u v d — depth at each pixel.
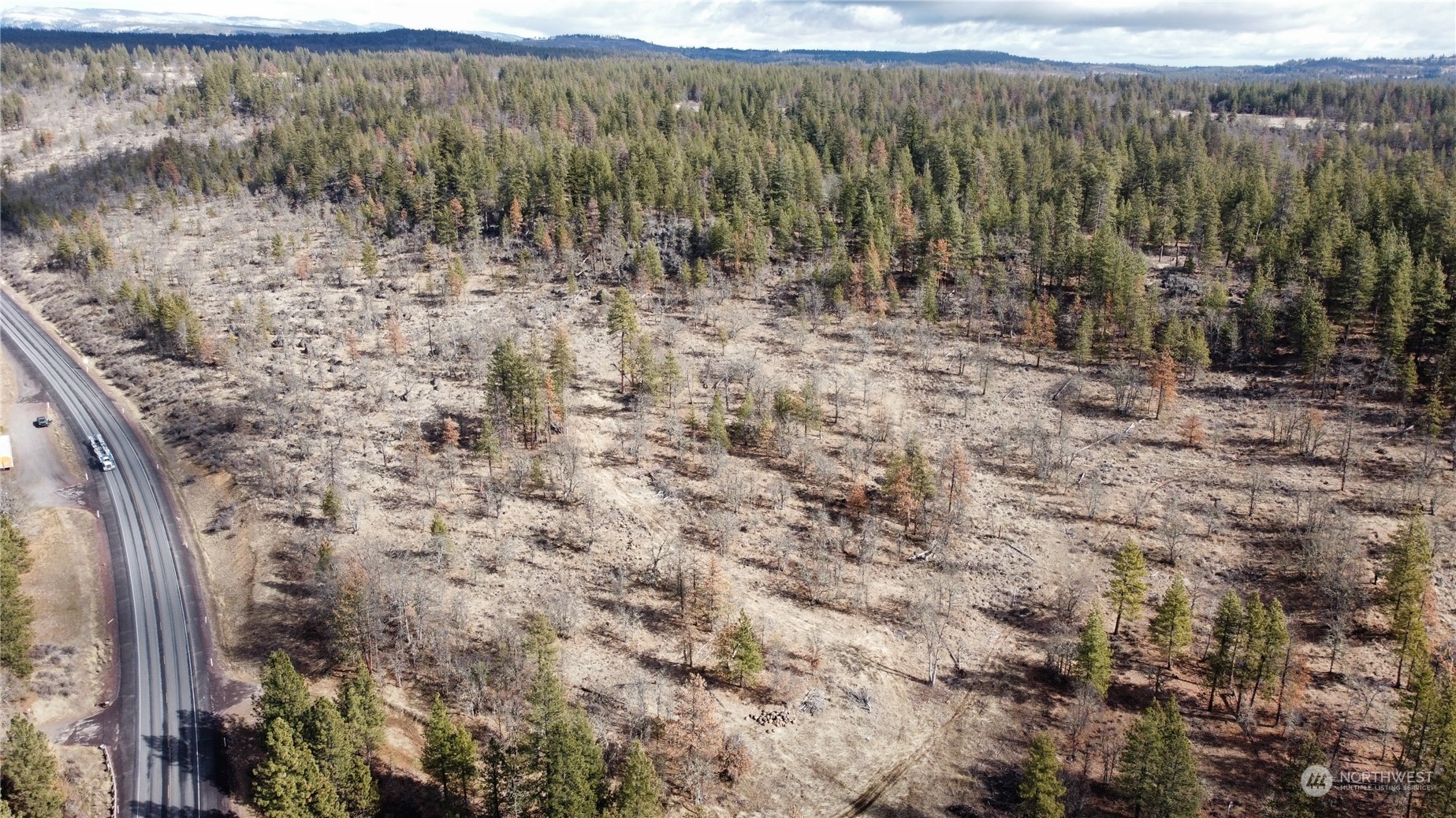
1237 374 143.50
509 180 195.12
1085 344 144.38
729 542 106.62
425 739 76.62
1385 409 130.00
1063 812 68.69
